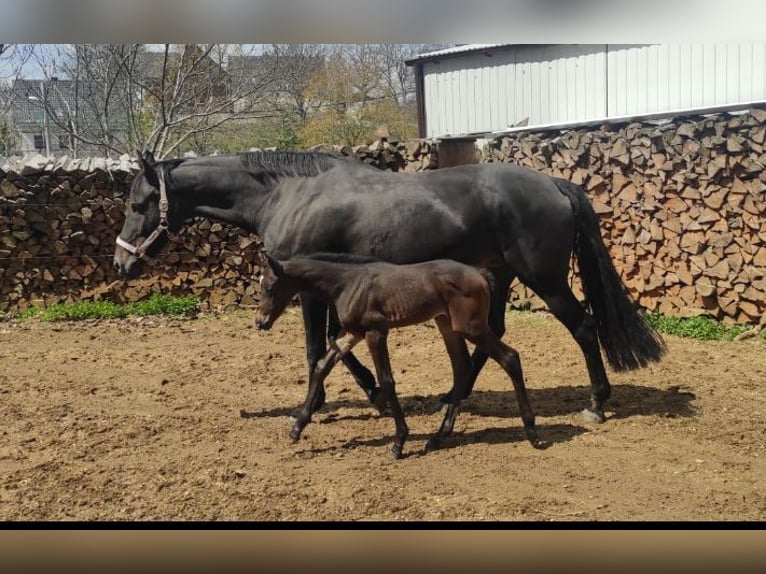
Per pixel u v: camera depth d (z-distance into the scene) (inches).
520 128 417.4
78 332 359.6
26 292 398.0
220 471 184.2
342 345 201.0
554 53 475.2
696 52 401.1
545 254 215.9
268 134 800.3
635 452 196.4
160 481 178.5
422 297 191.5
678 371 274.8
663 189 347.9
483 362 226.8
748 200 322.3
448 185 216.2
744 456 193.3
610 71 445.1
